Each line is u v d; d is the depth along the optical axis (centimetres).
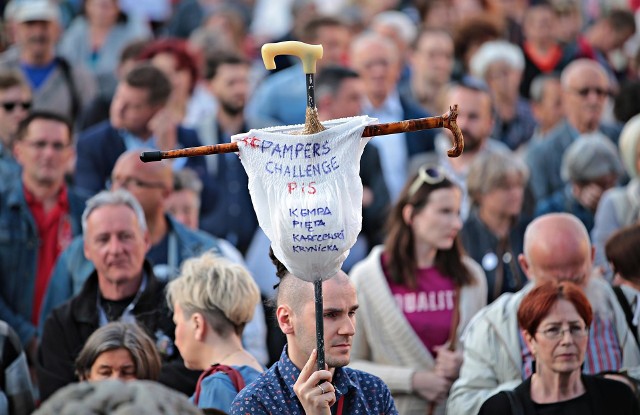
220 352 1473
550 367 1486
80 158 2391
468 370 1647
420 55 3191
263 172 1129
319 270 1127
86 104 2861
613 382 1508
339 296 1212
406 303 1841
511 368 1622
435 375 1803
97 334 1508
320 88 2591
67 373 1691
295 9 3828
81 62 3319
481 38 3259
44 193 2080
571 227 1653
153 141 2428
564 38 3447
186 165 2472
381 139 2767
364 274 1855
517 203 2116
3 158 2166
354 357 1847
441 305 1845
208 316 1473
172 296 1506
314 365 1145
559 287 1504
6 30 3250
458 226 1839
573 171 2295
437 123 1104
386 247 1858
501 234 2120
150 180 1919
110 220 1714
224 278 1477
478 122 2512
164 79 2425
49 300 1869
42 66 2845
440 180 1847
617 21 3478
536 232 1655
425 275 1853
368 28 3841
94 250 1711
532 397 1506
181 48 2773
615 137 2791
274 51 1105
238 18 3641
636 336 1662
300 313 1212
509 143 3048
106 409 756
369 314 1844
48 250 2075
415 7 3884
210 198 2475
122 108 2414
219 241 2022
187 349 1486
